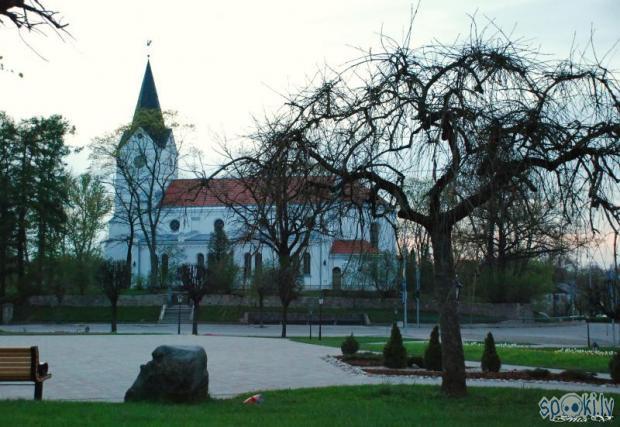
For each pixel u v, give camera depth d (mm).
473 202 10188
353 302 67938
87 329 47312
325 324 62000
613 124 11078
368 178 11625
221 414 10789
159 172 69062
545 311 84188
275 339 37125
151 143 69375
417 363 21656
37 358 12703
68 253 73938
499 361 19906
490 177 9891
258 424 9734
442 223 10680
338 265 74562
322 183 11773
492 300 69125
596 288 37344
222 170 12641
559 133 11031
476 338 43875
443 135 10875
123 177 72625
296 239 13906
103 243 79062
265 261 55188
